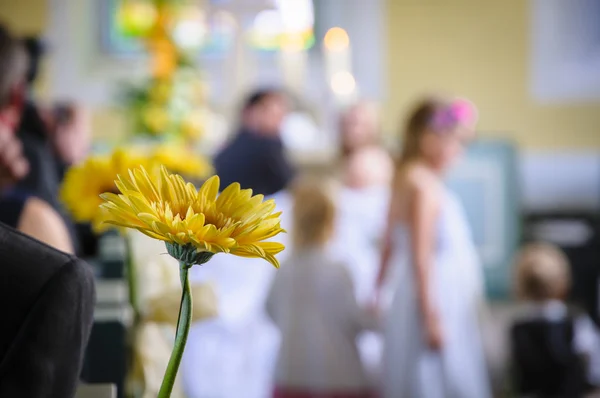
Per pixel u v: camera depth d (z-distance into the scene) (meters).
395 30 7.85
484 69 7.83
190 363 4.18
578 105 7.75
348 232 4.87
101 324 1.96
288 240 4.05
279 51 7.46
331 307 3.96
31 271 0.91
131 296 1.78
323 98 6.75
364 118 5.32
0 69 2.20
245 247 0.83
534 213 7.73
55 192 2.35
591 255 7.11
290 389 3.96
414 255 3.98
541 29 7.78
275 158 4.90
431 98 4.07
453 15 7.83
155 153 1.93
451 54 7.85
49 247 0.95
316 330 3.95
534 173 7.76
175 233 0.83
